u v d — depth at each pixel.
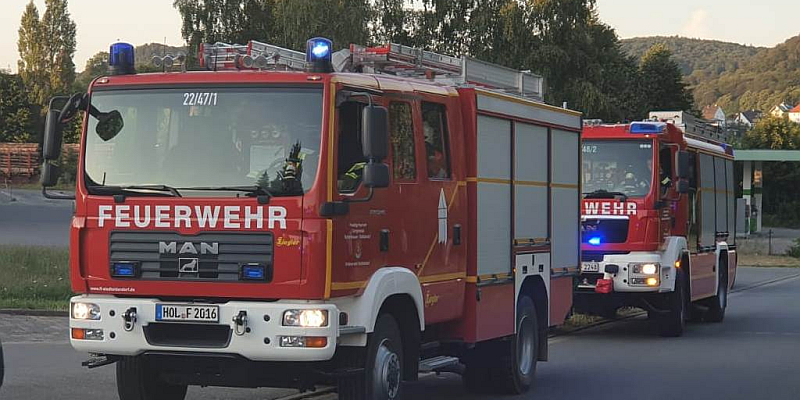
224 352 8.29
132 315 8.48
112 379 11.97
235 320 8.23
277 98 8.48
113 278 8.60
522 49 51.94
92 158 8.77
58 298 19.89
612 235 17.61
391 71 11.06
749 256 44.19
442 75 11.42
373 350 8.85
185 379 8.84
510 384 11.83
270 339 8.19
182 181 8.53
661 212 17.69
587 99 51.59
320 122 8.38
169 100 8.68
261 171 8.41
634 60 84.25
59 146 8.90
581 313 18.62
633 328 19.61
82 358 13.59
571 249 13.34
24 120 95.44
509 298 11.46
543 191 12.40
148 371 9.52
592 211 17.70
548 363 14.73
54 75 124.62
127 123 8.74
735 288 30.23
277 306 8.20
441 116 10.18
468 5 52.66
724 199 22.14
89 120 8.83
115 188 8.63
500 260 11.23
